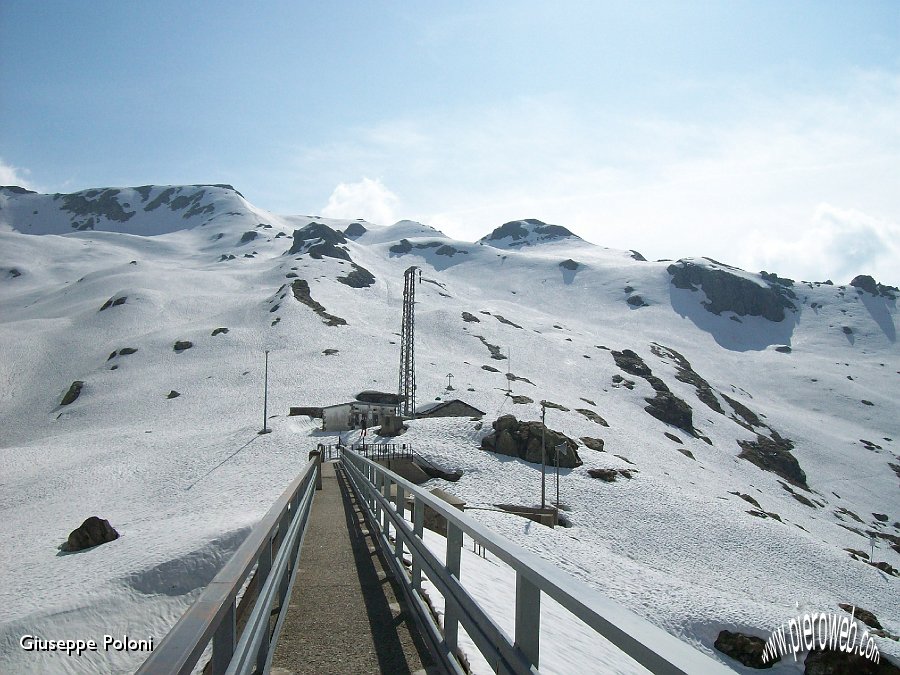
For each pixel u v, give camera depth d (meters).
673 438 100.06
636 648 1.72
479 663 4.42
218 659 2.87
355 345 118.81
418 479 45.78
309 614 6.37
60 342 127.38
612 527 40.81
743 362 183.62
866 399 154.38
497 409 84.12
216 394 93.31
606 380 125.56
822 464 114.25
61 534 34.34
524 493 44.41
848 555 44.00
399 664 4.91
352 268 199.88
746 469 94.12
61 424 89.75
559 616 9.72
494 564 15.80
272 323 130.00
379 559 9.34
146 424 82.31
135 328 136.38
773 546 41.72
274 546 6.03
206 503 39.50
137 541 27.47
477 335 143.25
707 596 26.39
